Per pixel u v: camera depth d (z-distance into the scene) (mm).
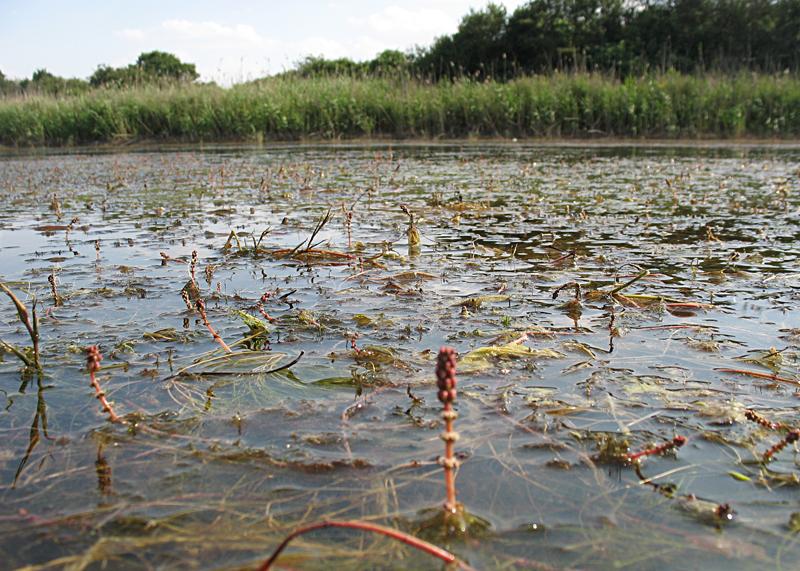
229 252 4082
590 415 1894
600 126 14758
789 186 6711
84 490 1546
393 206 5855
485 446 1733
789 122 13648
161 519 1433
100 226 5047
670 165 9000
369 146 13906
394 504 1477
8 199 6750
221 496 1518
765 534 1361
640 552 1307
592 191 6625
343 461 1664
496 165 9398
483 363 2271
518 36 24969
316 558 1297
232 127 16062
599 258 3766
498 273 3492
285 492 1531
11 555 1315
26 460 1682
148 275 3525
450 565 1270
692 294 3037
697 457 1664
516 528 1387
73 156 13016
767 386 2061
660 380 2115
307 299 3066
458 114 15648
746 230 4520
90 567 1276
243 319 2639
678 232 4508
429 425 1854
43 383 2156
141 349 2449
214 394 2070
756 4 22109
